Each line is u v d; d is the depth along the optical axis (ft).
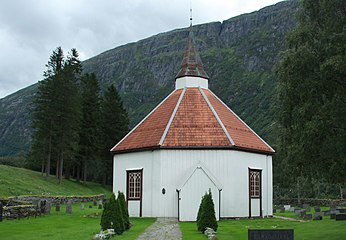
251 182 106.11
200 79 119.85
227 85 612.29
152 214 100.68
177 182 99.55
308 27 64.03
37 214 98.78
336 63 55.42
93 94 233.55
